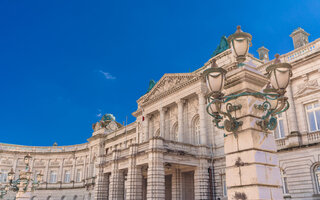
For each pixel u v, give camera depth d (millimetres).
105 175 43156
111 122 73625
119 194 37875
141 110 51281
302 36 38500
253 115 9422
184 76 42469
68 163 78000
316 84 28547
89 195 65875
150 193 30469
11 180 27203
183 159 33781
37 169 78438
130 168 34906
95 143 70750
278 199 8914
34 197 74688
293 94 30188
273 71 8422
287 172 28422
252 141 9023
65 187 74125
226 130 9547
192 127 40531
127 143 62375
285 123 30078
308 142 27875
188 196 37906
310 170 26875
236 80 9883
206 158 35312
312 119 28703
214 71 8523
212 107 9688
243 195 8820
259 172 8750
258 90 10023
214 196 34000
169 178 43188
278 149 29422
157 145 32156
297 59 30156
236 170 9234
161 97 45219
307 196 26406
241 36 9188
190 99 41844
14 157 77125
